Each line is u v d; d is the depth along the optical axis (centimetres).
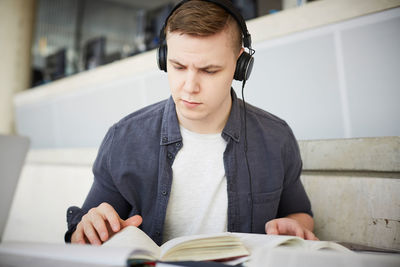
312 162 130
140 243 65
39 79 481
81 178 231
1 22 400
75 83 255
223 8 76
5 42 398
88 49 377
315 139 132
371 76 118
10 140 106
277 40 138
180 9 76
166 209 96
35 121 316
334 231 123
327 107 129
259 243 67
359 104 121
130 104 211
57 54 429
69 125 271
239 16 79
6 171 105
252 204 99
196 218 97
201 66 74
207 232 96
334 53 125
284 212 112
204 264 55
